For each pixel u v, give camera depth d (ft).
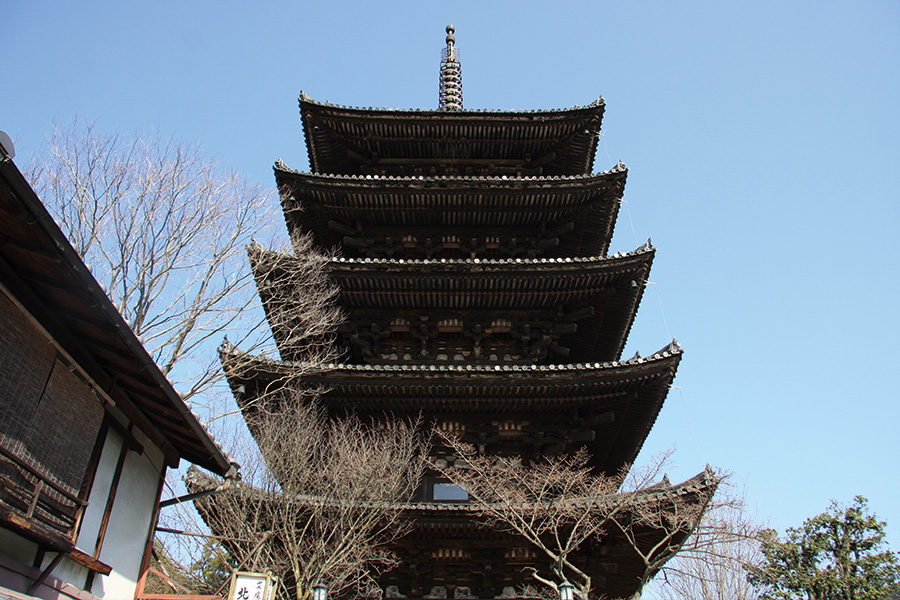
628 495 75.10
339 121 111.86
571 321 100.63
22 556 38.29
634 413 90.74
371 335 99.55
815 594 130.21
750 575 106.63
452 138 115.24
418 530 75.51
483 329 99.96
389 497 76.07
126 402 47.96
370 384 83.66
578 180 103.19
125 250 73.97
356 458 75.97
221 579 82.84
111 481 46.78
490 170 119.85
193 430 48.11
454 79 159.84
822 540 136.15
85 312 38.65
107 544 46.24
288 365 80.94
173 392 44.32
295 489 72.69
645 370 83.76
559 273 94.94
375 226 109.60
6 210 32.24
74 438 41.91
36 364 38.52
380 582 77.56
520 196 104.83
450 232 110.32
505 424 89.86
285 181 102.06
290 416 79.51
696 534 77.25
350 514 71.15
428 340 100.73
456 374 83.51
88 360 42.96
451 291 96.78
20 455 37.14
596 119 114.62
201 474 71.41
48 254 34.50
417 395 85.46
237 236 82.12
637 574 81.51
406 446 84.28
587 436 88.53
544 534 76.89
